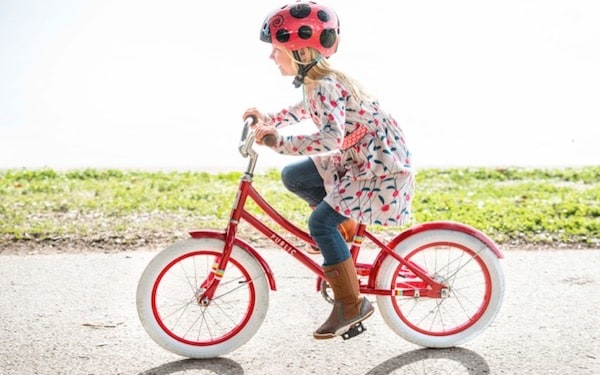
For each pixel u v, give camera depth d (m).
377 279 3.92
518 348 3.98
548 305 4.59
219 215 6.77
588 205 7.06
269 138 3.49
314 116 3.66
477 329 4.01
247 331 3.91
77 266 5.38
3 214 6.67
